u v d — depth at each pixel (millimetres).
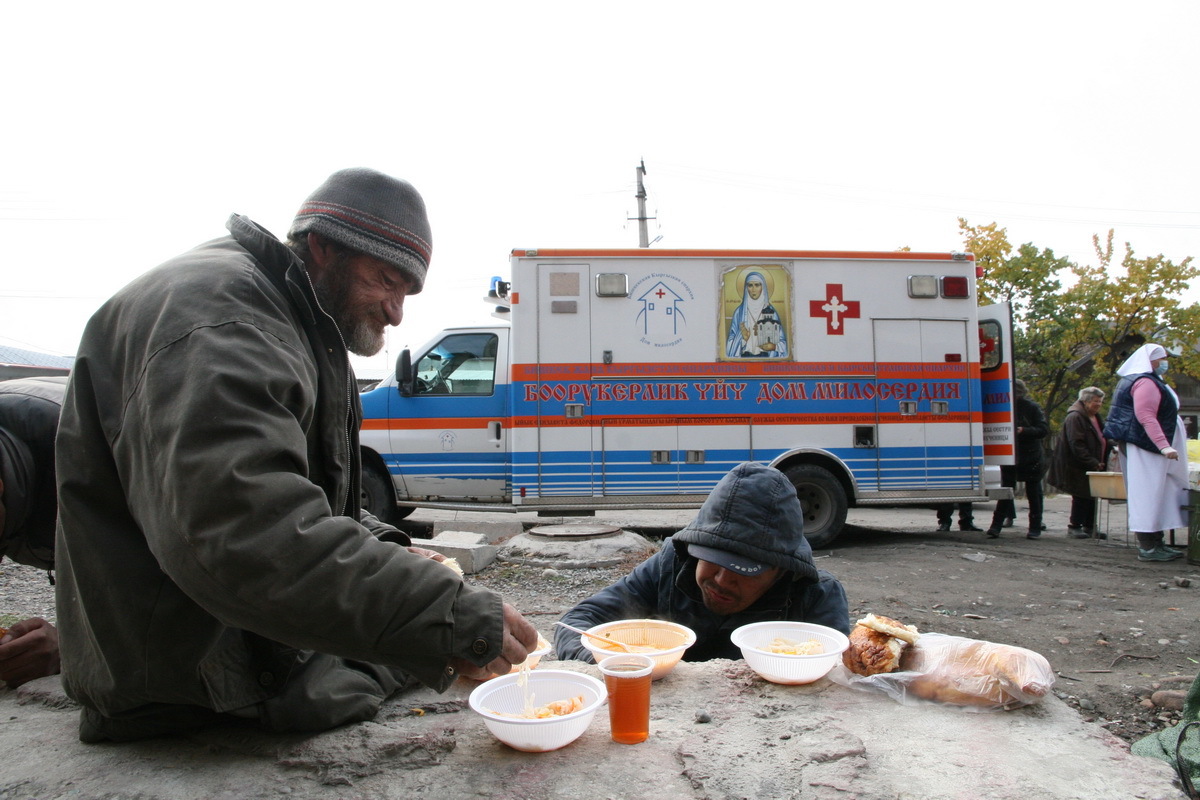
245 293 1622
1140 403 7801
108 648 1669
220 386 1452
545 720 1734
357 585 1451
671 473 8172
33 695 2297
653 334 8188
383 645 1493
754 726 1915
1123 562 7941
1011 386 8945
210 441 1420
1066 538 9812
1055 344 18688
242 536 1383
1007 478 9695
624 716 1835
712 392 8227
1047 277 18828
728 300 8289
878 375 8438
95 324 1705
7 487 2189
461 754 1809
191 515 1389
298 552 1407
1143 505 7863
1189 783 2602
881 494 8438
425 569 1546
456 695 2188
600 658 2266
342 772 1704
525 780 1675
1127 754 1798
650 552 7707
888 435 8453
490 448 8625
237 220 1836
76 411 1661
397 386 8805
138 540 1666
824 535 8312
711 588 2666
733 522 2582
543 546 7648
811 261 8383
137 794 1658
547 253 8148
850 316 8414
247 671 1817
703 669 2396
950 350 8562
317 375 1805
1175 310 18781
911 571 7410
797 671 2133
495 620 1556
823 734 1838
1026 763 1726
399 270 1968
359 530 1517
